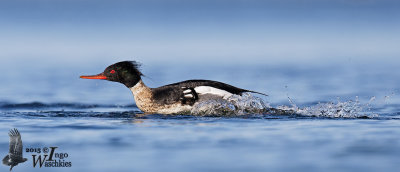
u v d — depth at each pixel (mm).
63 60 29734
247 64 27719
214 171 7527
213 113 13469
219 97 13766
